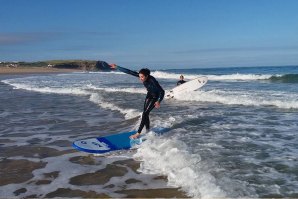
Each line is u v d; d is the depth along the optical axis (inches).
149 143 299.3
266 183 199.6
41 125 424.8
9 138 354.0
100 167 249.0
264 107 533.3
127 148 295.4
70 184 215.5
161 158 253.8
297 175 213.6
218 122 401.4
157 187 203.3
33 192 203.6
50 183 218.1
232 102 603.2
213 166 231.3
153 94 324.2
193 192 189.9
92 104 636.1
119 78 1814.7
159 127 363.9
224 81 1283.2
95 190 203.6
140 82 1375.5
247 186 194.4
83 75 2342.5
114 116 474.6
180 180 208.4
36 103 674.8
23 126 420.2
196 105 575.8
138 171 235.1
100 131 376.5
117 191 200.7
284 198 177.3
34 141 338.3
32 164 260.5
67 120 456.1
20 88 1139.9
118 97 740.7
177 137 322.3
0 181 224.2
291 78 1294.3
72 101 702.5
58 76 2154.3
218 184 196.4
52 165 256.8
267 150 274.4
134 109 521.7
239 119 422.3
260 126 375.9
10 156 285.0
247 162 240.8
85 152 293.0
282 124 387.2
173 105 582.6
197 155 254.5
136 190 200.5
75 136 356.2
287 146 287.1
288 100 587.2
